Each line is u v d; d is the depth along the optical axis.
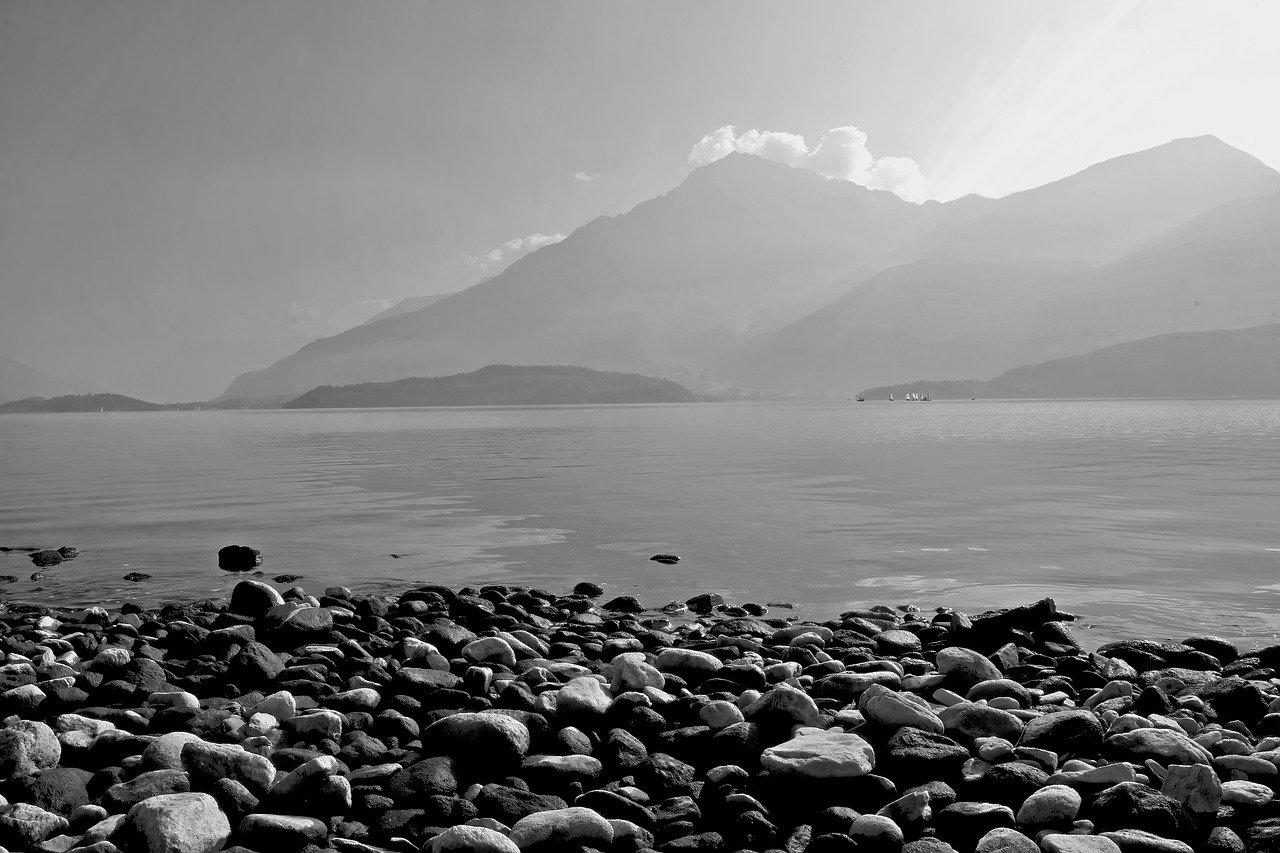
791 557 16.02
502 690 7.59
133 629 10.95
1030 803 5.34
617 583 14.24
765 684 8.23
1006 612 10.39
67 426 136.12
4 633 11.06
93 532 20.45
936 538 17.77
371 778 5.96
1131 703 7.50
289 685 8.19
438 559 16.50
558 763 6.07
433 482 31.39
